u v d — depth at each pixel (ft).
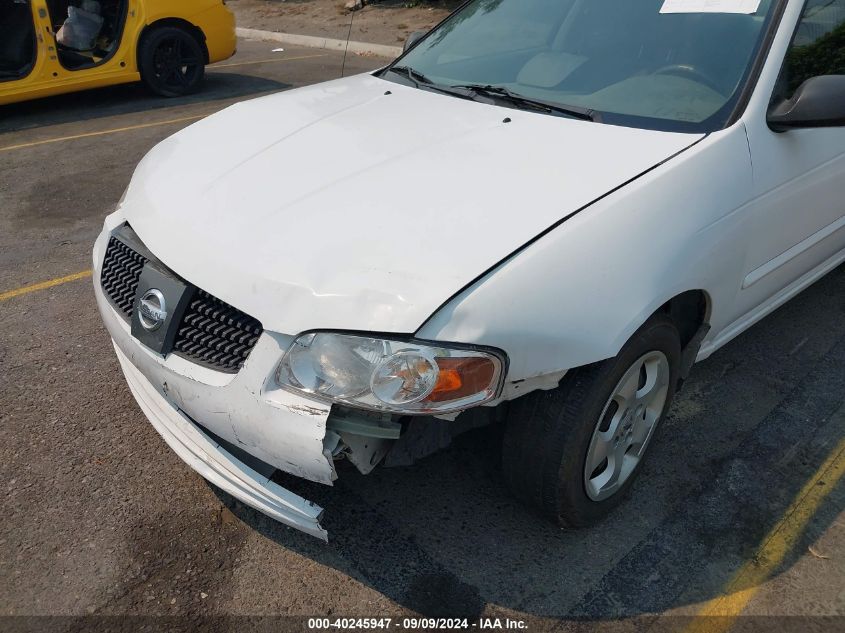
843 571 7.41
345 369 5.90
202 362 6.65
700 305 8.16
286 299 6.12
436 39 11.24
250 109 9.71
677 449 9.10
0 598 7.04
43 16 23.80
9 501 8.20
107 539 7.72
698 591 7.20
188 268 6.75
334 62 34.78
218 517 8.02
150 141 22.15
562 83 9.09
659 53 8.89
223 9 28.27
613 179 7.09
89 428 9.39
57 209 16.93
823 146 9.05
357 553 7.59
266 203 7.10
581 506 7.36
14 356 10.97
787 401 9.99
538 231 6.44
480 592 7.18
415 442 6.85
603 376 6.68
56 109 26.37
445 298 5.89
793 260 9.52
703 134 7.83
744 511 8.16
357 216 6.71
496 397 6.08
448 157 7.60
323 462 6.06
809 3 8.91
